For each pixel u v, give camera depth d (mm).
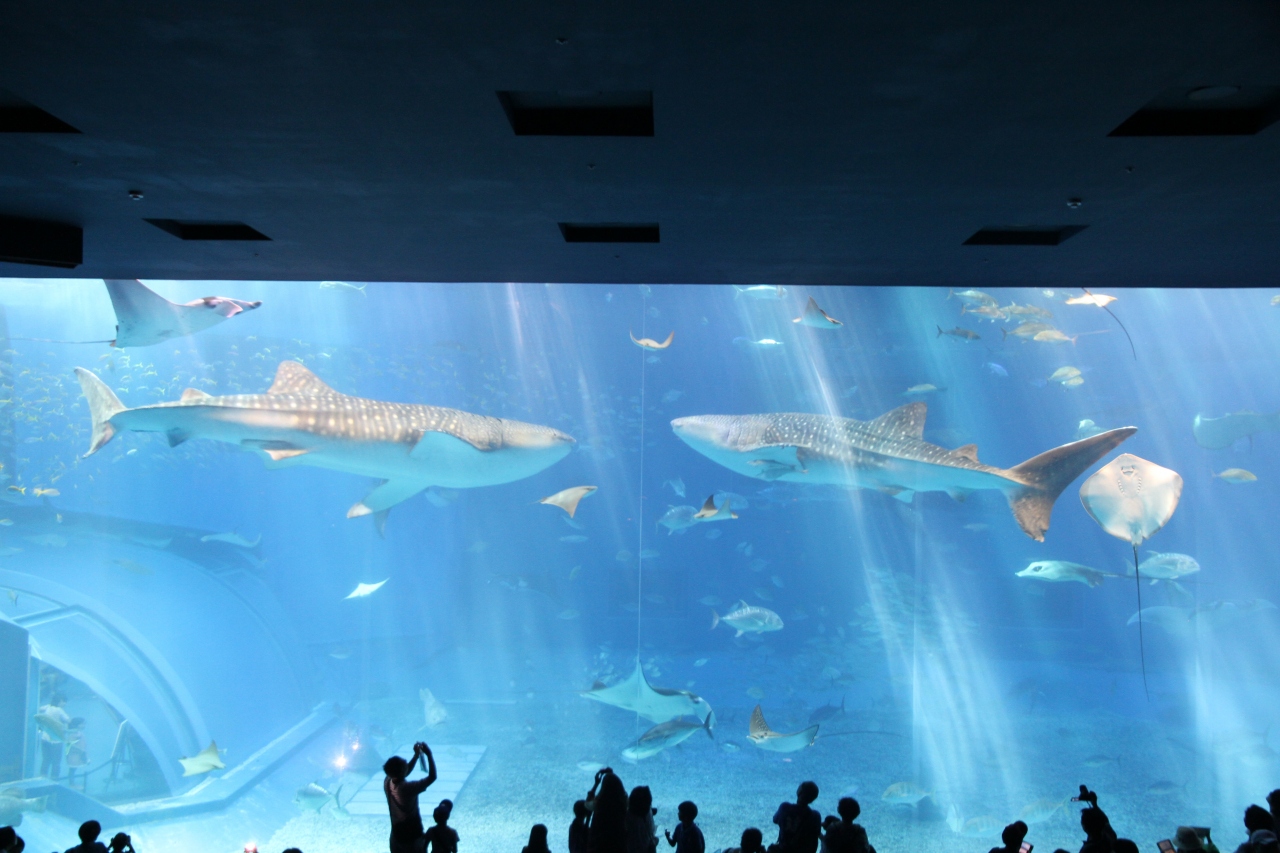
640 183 4176
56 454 28938
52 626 15180
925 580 28297
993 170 3928
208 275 6348
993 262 5762
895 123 3395
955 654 25156
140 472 32844
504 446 10867
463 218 4832
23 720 11523
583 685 22562
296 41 2752
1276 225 4742
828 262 5809
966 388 32531
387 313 39812
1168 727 16516
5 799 10297
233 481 36875
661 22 2611
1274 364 30391
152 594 19141
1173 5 2465
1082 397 33281
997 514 28281
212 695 17578
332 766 15672
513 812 11812
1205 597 27906
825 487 29250
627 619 30812
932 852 9945
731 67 2924
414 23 2627
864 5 2488
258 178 4148
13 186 4285
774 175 4047
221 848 11477
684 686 22188
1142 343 31906
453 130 3521
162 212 4738
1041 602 28188
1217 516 31297
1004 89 3057
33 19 2605
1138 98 3113
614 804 3547
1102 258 5582
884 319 28766
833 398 32250
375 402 9867
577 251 5582
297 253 5668
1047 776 13320
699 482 37844
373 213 4730
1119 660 25469
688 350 37688
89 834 3785
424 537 35781
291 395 9203
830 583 34375
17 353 28906
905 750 14867
